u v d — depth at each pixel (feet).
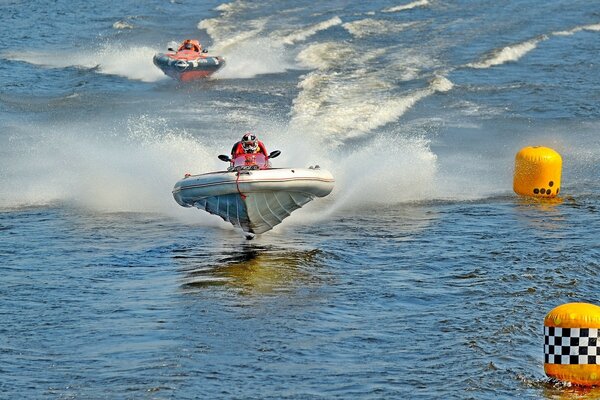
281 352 137.18
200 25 497.05
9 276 174.81
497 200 232.73
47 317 152.35
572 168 263.08
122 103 345.51
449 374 129.18
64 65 421.18
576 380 122.52
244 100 342.85
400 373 129.80
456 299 160.25
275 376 128.98
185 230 207.41
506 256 185.57
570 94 344.49
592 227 208.13
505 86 355.56
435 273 175.73
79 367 132.16
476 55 400.06
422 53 404.77
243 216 192.54
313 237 201.98
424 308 156.15
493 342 139.54
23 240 199.31
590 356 121.49
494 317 150.20
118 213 220.43
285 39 442.91
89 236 202.39
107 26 512.22
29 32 499.10
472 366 131.34
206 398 122.42
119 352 137.28
